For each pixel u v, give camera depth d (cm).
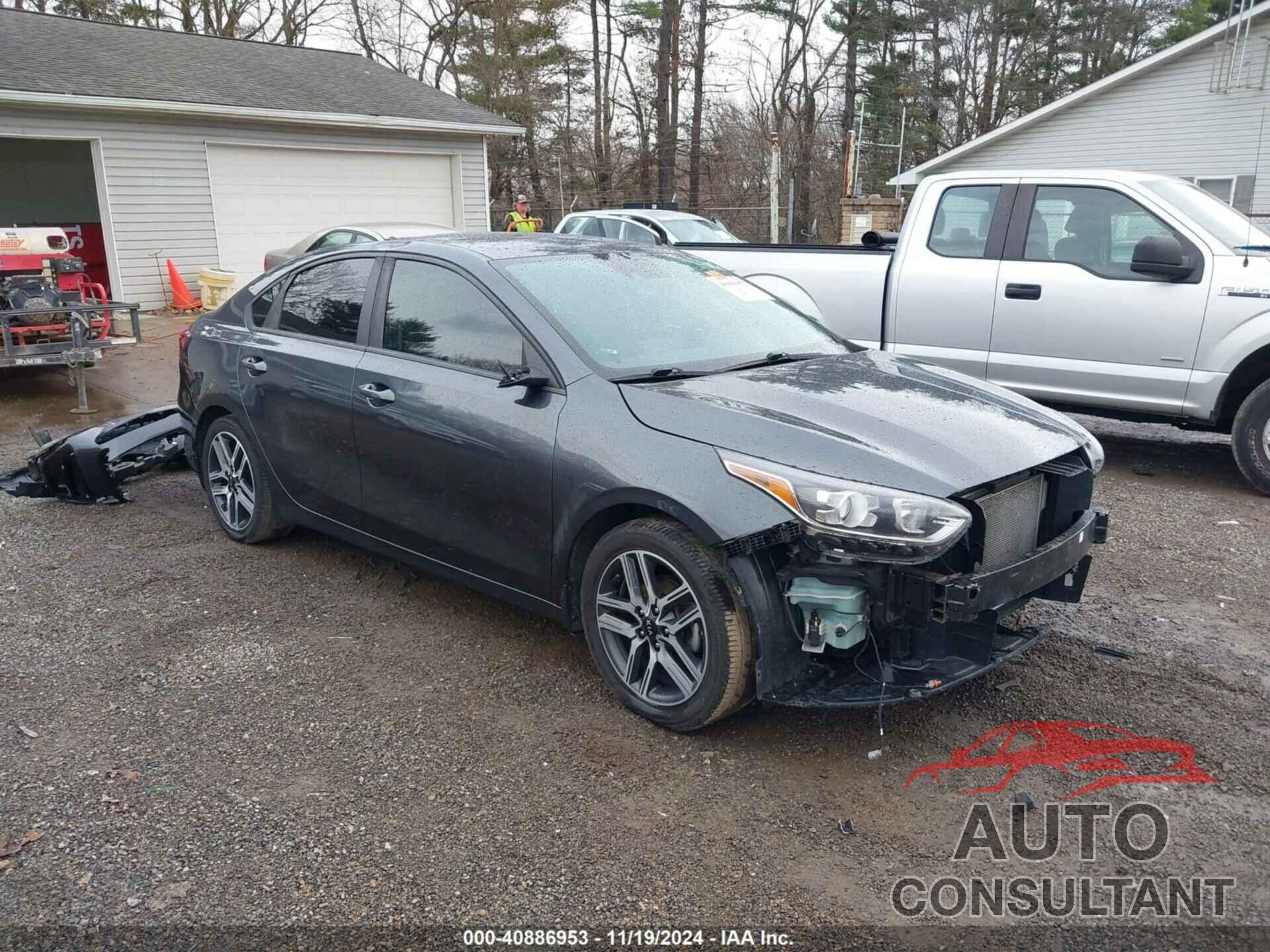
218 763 323
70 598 460
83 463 576
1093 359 654
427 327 414
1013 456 328
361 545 457
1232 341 605
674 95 3512
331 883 267
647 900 262
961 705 363
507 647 411
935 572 313
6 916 254
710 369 379
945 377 411
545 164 3406
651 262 451
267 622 434
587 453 344
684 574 321
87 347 888
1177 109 2019
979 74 3906
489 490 377
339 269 467
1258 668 393
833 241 3303
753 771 320
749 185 3481
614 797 305
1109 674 387
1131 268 625
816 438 316
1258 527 567
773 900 262
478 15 3222
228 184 1628
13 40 1591
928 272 709
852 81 3725
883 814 298
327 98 1756
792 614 315
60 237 954
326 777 316
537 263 413
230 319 526
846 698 311
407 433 405
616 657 354
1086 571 368
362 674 386
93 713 355
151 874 270
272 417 478
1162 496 630
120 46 1727
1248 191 1964
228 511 533
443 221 1953
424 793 308
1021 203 680
